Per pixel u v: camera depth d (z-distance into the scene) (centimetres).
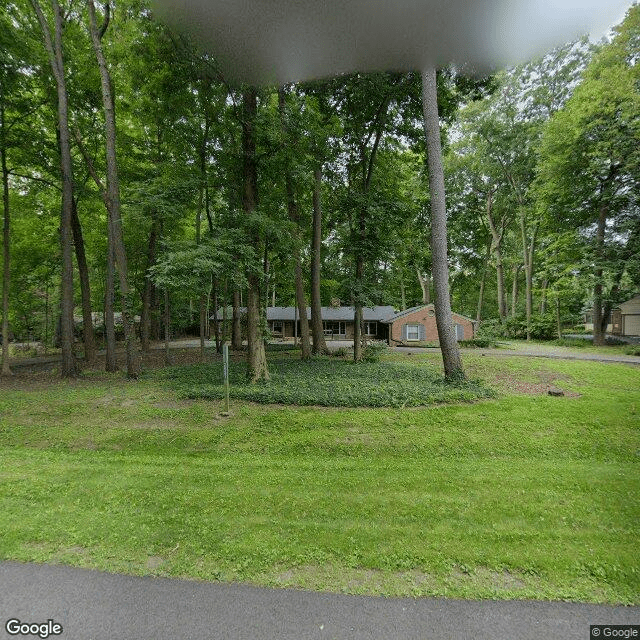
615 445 556
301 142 924
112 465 473
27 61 1061
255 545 295
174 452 541
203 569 267
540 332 2586
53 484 410
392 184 1644
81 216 1652
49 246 1658
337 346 2289
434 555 284
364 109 1320
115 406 746
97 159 1338
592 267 1870
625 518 341
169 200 938
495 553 286
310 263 1716
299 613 225
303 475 439
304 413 689
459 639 206
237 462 490
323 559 279
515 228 3119
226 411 693
